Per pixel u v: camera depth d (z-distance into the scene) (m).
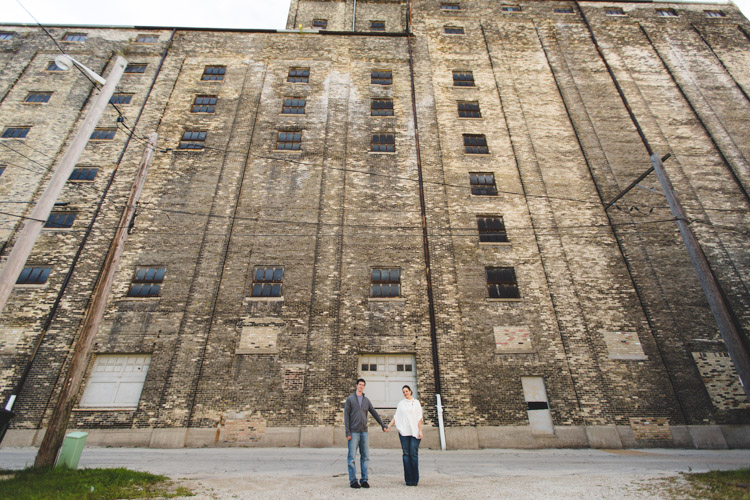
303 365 14.98
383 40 25.66
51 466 7.10
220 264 16.86
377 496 5.74
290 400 14.40
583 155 20.91
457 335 15.69
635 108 22.84
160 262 16.80
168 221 17.84
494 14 27.73
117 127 20.64
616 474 7.64
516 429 14.23
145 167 10.41
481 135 21.45
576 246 18.05
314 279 16.70
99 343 14.98
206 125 21.09
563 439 14.09
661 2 29.02
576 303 16.58
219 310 15.88
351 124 21.53
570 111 22.61
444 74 24.08
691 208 19.12
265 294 16.45
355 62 24.45
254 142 20.62
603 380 15.08
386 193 19.16
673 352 15.56
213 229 17.77
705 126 22.08
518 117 22.25
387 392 14.90
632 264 17.52
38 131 20.27
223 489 6.32
